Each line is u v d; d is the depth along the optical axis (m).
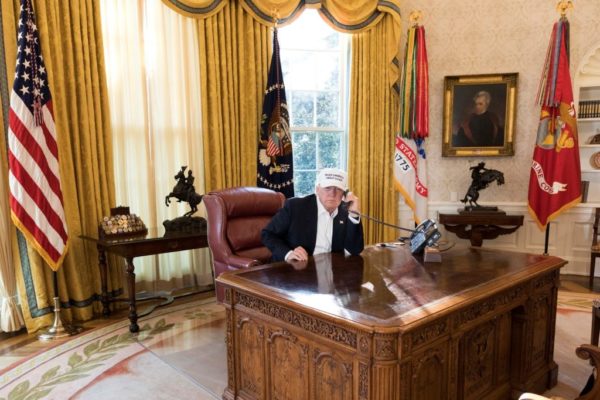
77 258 3.16
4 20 2.80
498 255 2.27
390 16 4.42
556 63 3.97
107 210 3.36
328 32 4.63
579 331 2.87
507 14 4.40
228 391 1.94
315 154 4.77
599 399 1.34
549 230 4.42
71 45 3.10
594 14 4.18
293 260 2.14
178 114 3.82
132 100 3.57
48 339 2.81
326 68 4.69
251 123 4.15
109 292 3.41
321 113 4.73
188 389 2.15
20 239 2.92
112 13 3.41
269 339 1.69
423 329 1.37
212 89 3.88
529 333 2.01
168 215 3.83
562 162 4.06
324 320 1.40
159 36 3.66
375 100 4.53
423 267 1.98
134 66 3.56
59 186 2.88
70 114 3.16
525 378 2.01
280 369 1.66
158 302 3.58
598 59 4.22
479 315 1.66
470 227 4.38
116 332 2.93
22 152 2.71
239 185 4.14
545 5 4.30
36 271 2.94
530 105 4.42
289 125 4.26
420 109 4.32
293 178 4.48
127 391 2.13
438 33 4.55
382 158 4.59
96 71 3.24
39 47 2.80
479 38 4.48
